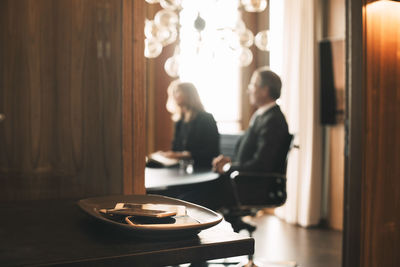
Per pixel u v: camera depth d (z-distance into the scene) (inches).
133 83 64.2
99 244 36.4
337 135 181.0
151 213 39.6
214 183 106.9
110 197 50.7
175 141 157.2
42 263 31.4
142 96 65.0
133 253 34.1
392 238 89.4
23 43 61.9
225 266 128.4
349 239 85.7
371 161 86.0
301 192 185.0
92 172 64.2
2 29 61.2
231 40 125.4
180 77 206.1
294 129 187.5
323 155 186.4
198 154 138.6
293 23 188.2
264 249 148.9
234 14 155.9
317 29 183.2
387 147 88.5
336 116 177.8
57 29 62.5
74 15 62.7
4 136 62.4
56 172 63.7
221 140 203.3
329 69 179.3
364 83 84.2
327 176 185.3
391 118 88.9
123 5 63.0
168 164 130.0
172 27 131.7
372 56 84.9
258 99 133.3
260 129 130.0
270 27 215.5
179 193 102.7
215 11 136.2
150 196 52.2
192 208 47.9
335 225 182.1
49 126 63.3
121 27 63.3
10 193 62.6
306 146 183.0
